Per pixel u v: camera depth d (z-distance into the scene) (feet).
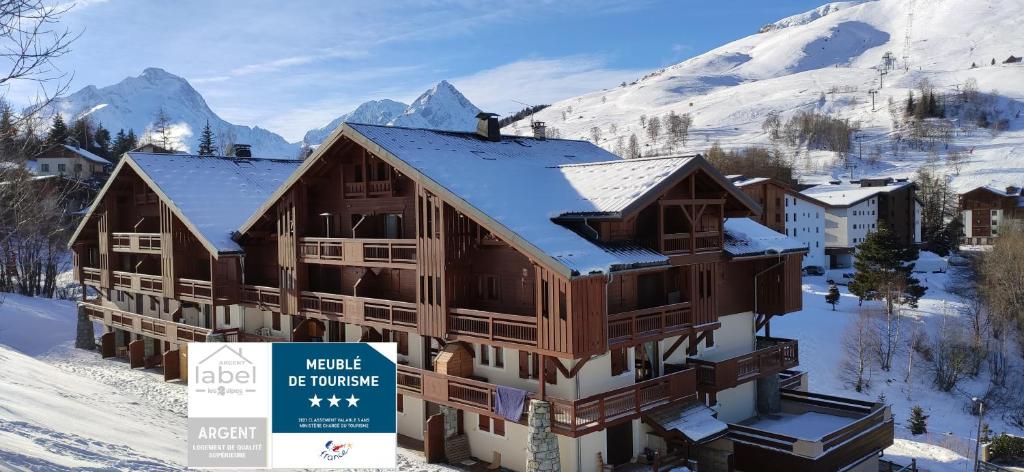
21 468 35.70
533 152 106.11
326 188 101.19
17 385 69.36
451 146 94.84
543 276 69.72
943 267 305.53
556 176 88.74
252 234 111.14
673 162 79.87
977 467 118.73
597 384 76.95
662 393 79.36
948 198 465.06
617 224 77.15
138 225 134.21
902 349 194.08
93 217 150.82
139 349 136.56
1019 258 212.84
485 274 81.46
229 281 114.73
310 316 99.81
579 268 66.64
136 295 145.89
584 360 69.92
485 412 77.30
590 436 76.54
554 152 109.19
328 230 100.42
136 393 111.45
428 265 80.89
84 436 52.29
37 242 199.11
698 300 83.51
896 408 167.84
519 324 72.18
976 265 275.80
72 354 149.28
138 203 137.08
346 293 100.07
